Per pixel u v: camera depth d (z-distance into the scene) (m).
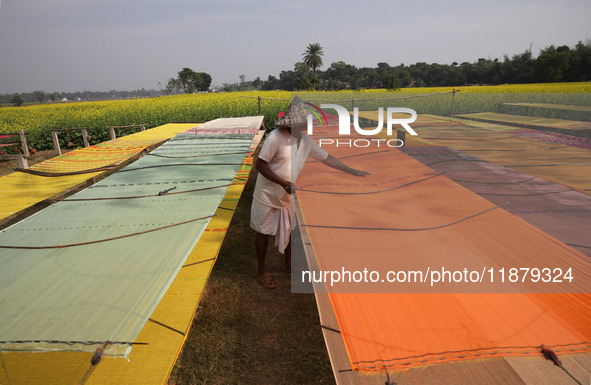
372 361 0.90
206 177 2.84
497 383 0.81
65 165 3.86
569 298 0.91
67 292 1.30
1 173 4.25
